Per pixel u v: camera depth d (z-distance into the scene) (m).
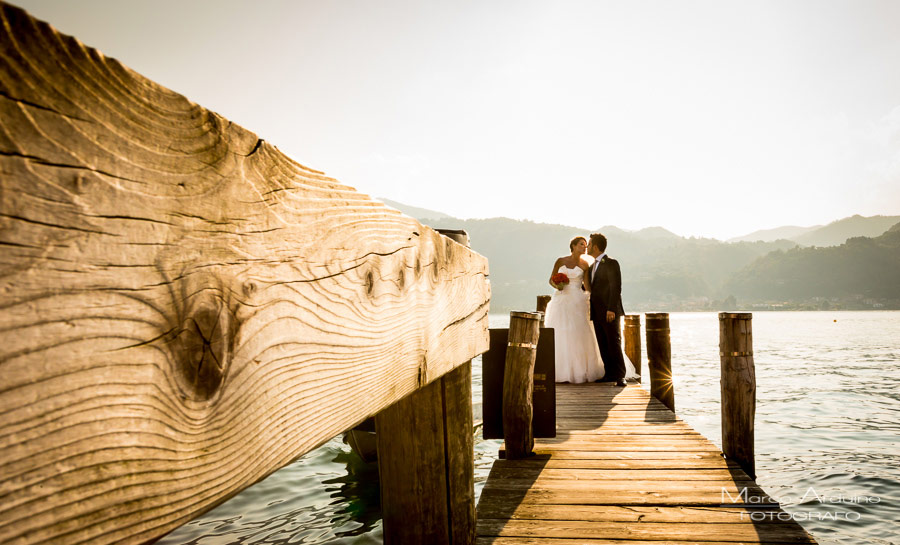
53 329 0.41
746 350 4.23
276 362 0.70
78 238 0.43
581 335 8.02
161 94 0.51
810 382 15.57
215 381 0.59
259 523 4.34
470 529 2.17
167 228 0.52
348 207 0.93
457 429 2.09
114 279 0.46
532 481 3.65
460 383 2.10
